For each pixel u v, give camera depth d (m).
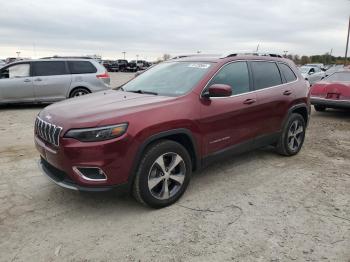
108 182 3.51
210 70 4.49
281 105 5.47
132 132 3.53
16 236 3.35
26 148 6.34
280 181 4.82
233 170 5.22
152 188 3.80
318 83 10.48
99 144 3.40
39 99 11.31
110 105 3.88
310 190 4.53
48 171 3.97
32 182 4.64
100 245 3.23
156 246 3.21
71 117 3.60
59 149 3.53
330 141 7.26
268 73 5.41
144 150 3.71
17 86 10.98
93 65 11.98
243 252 3.13
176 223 3.62
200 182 4.72
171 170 3.93
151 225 3.58
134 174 3.65
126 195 4.24
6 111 10.84
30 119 9.38
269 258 3.05
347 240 3.35
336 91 9.99
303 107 6.03
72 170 3.49
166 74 4.88
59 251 3.13
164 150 3.80
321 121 9.73
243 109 4.73
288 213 3.87
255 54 5.40
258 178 4.91
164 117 3.79
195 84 4.31
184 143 4.21
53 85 11.33
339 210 3.97
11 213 3.79
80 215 3.77
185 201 4.13
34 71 11.20
